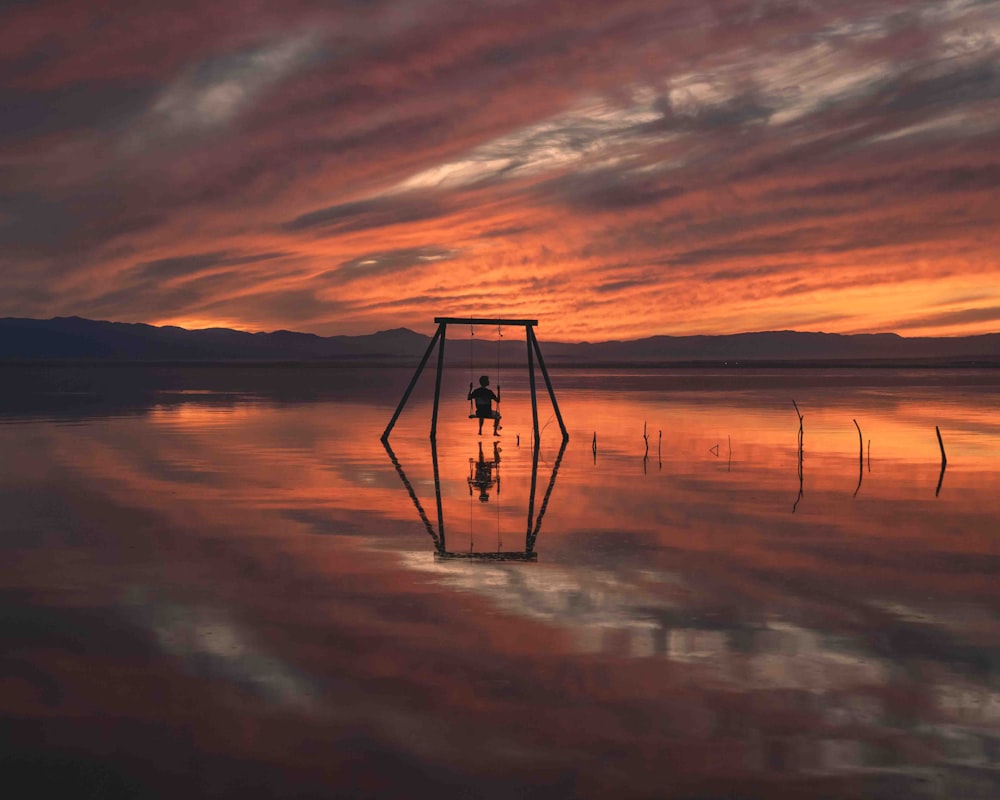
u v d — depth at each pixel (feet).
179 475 58.54
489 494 51.55
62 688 20.70
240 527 40.88
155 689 20.63
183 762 17.06
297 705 19.72
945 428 95.76
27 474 58.49
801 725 18.65
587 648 23.47
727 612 26.84
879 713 19.29
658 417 114.01
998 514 44.24
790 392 188.14
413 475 59.67
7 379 259.80
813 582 30.45
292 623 25.71
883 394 176.96
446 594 29.01
